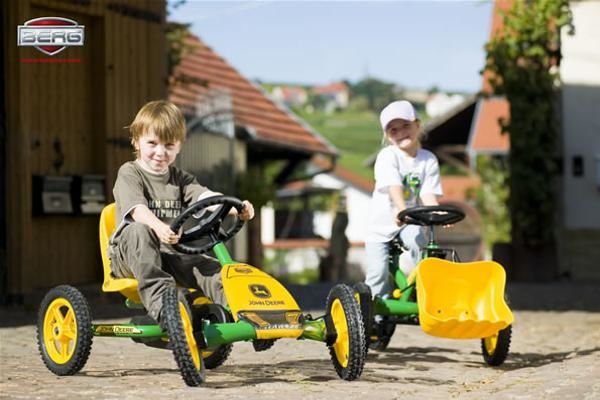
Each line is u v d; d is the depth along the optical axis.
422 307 6.84
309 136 28.02
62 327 6.70
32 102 12.59
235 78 28.48
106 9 13.42
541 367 7.32
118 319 10.95
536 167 17.33
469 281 7.13
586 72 17.50
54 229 12.92
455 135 27.00
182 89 22.22
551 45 17.23
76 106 13.27
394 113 7.90
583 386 6.19
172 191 6.68
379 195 7.94
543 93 17.25
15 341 9.00
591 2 17.44
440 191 8.04
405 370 7.16
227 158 19.17
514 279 17.50
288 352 8.15
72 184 12.96
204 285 6.36
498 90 17.50
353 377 6.27
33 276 12.53
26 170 12.29
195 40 28.80
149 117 6.57
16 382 6.36
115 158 13.54
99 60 13.46
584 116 17.53
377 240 7.89
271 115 27.59
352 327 6.17
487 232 26.80
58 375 6.68
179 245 6.35
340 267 25.08
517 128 17.28
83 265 13.38
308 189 36.47
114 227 6.74
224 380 6.41
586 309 12.44
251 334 5.86
